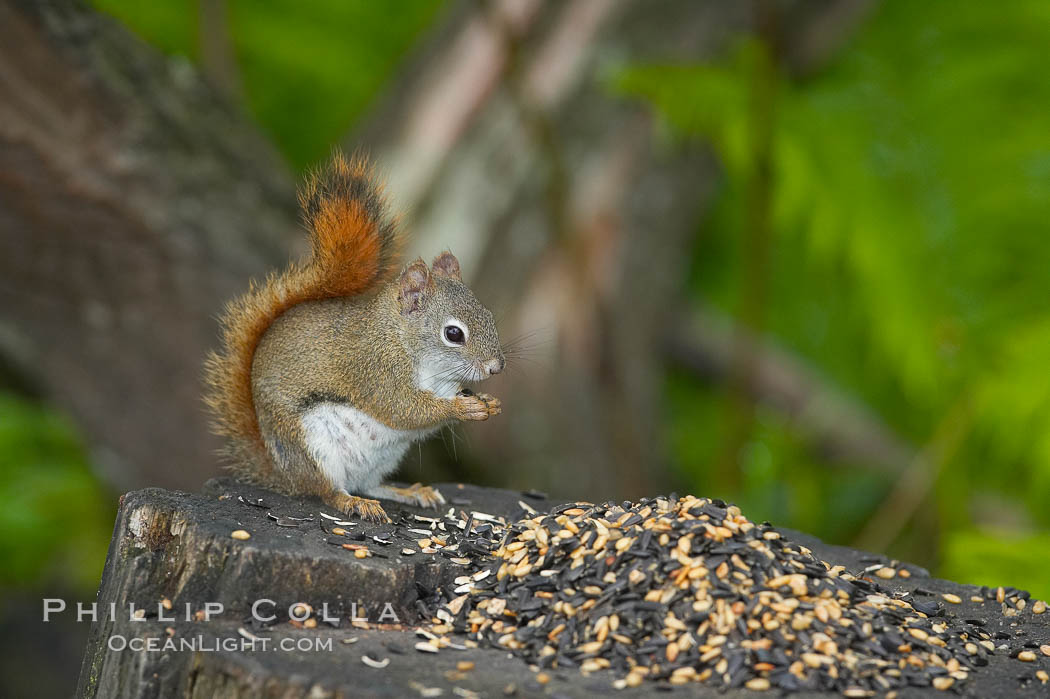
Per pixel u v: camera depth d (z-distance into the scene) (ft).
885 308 43.01
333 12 51.93
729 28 43.75
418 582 22.53
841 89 46.91
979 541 32.63
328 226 26.76
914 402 51.72
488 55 41.73
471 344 28.25
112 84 34.22
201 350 38.09
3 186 34.19
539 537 23.58
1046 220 45.01
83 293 37.04
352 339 26.58
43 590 43.55
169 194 35.83
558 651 20.47
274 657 19.29
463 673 19.30
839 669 19.85
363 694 17.92
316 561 21.56
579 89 42.01
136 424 39.91
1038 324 41.14
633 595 21.33
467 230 40.50
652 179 42.86
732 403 42.45
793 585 21.62
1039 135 46.03
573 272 38.81
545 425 40.14
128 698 19.90
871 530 43.50
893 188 44.16
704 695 18.98
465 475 40.29
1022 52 47.01
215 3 43.57
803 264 53.26
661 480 44.34
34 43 32.68
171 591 21.61
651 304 43.37
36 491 44.06
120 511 23.27
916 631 21.67
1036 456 41.19
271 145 41.93
